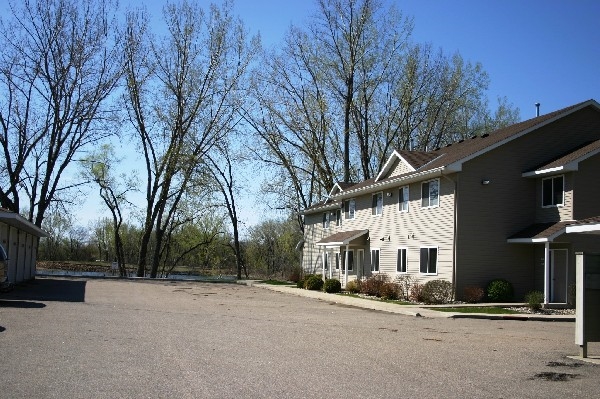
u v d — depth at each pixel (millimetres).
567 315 21578
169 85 46562
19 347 10508
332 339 13289
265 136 49250
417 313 20750
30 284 29734
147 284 35500
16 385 7770
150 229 47875
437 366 10227
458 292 25688
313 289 35125
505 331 16438
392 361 10586
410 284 28328
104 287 30109
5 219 23609
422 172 27328
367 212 35781
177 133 46812
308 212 47656
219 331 13914
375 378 9023
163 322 15320
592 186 24750
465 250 25891
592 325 11742
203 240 60250
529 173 26297
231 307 21344
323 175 48219
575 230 15352
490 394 8234
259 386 8188
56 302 19750
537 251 26500
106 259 76500
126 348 10891
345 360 10508
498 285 25469
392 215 32188
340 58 45562
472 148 28078
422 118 48625
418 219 29266
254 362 9961
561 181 25297
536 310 22750
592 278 11836
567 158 24953
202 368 9289
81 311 17109
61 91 42312
